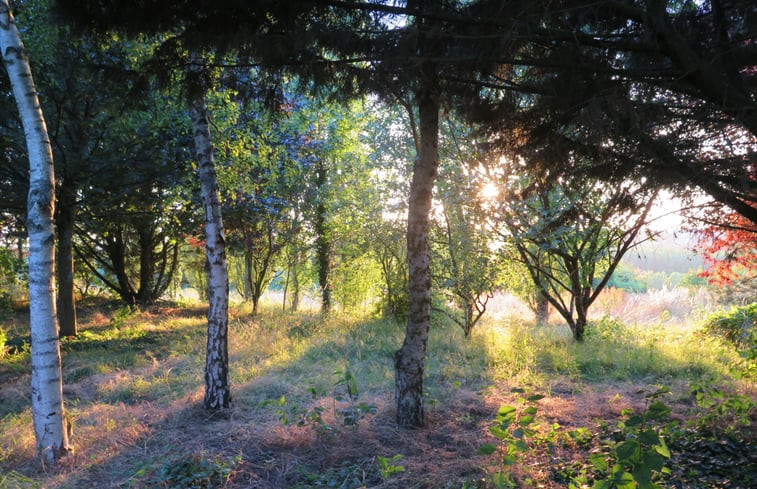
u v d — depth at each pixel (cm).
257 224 1348
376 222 1067
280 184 1256
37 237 424
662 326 1088
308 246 1396
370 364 779
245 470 400
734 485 317
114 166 952
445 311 1102
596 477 351
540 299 1230
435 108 461
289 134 1148
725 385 587
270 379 668
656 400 557
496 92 357
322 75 338
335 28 305
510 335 938
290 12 303
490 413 533
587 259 898
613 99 258
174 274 2056
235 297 2236
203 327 1190
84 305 1711
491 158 398
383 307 1256
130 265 1908
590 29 281
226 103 762
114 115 828
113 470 411
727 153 285
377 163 1053
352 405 543
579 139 320
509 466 353
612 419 504
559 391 629
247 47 320
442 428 486
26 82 417
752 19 258
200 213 1369
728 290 1132
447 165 866
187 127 995
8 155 923
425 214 486
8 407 611
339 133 1232
